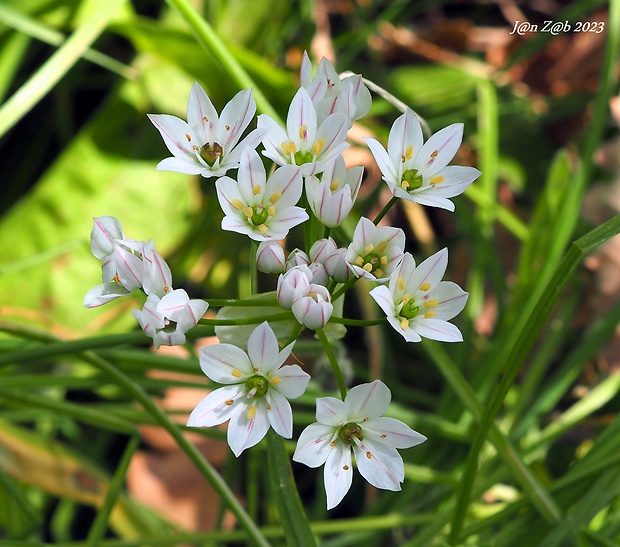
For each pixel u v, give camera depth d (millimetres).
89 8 312
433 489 296
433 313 224
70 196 318
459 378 276
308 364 283
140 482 305
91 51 319
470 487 248
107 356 266
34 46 354
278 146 227
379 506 295
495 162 326
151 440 309
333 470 219
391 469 220
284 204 224
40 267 312
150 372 316
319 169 223
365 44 372
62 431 314
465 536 266
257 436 218
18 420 304
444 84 360
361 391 217
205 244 328
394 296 223
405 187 227
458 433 287
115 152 322
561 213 300
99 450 310
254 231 224
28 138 351
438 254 222
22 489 299
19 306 309
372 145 223
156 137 326
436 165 229
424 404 324
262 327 215
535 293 298
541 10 395
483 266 315
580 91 381
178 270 326
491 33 390
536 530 262
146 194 321
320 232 229
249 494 289
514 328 297
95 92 364
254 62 315
